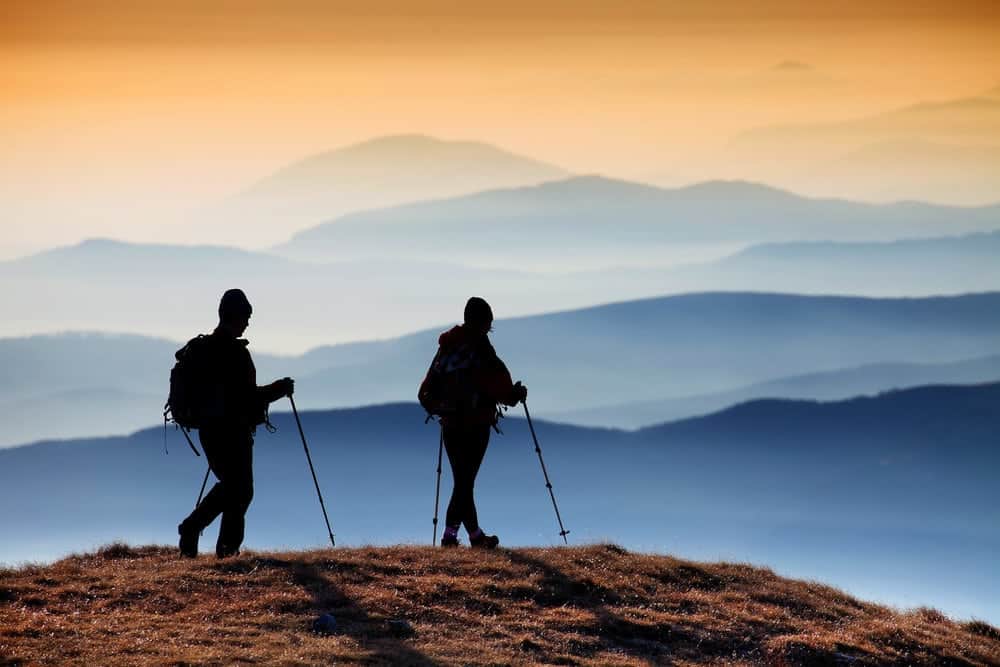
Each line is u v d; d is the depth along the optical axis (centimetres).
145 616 4928
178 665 4312
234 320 5741
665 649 5200
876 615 6259
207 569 5550
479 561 6000
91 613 4931
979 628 6500
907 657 5512
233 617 4962
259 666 4347
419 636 4922
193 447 5828
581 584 5803
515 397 6391
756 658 5234
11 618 4791
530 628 5191
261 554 5925
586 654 4994
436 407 6341
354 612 5119
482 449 6384
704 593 6000
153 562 5834
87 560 6031
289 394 5991
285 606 5131
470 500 6419
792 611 5966
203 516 5822
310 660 4459
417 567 5834
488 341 6356
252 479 5875
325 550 6128
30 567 5681
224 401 5675
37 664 4259
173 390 5712
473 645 4850
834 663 5262
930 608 6762
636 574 6103
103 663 4297
